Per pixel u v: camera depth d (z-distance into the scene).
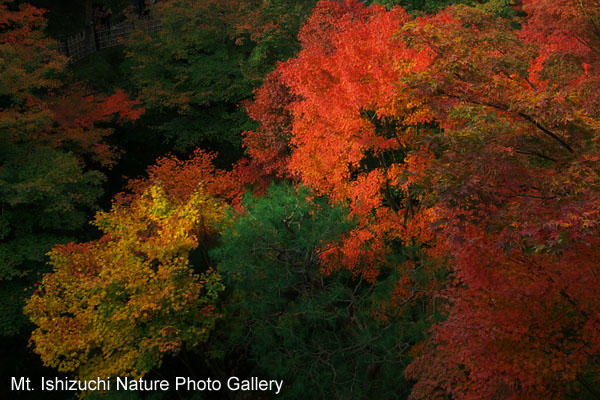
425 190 6.90
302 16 23.08
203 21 24.80
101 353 13.84
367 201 13.64
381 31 12.13
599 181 5.79
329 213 13.13
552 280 6.80
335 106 13.02
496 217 6.33
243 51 25.30
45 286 13.31
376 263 14.49
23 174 16.62
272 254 12.80
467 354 7.09
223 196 18.97
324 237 12.59
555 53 9.56
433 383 8.35
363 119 13.98
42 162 17.33
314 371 11.97
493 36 8.51
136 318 12.80
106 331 12.76
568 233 5.29
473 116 7.00
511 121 7.27
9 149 17.47
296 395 12.23
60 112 20.78
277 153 18.77
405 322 12.14
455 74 7.18
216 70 23.84
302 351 12.30
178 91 24.61
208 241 17.03
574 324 7.05
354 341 12.70
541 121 6.60
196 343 13.24
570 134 6.59
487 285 7.02
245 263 12.30
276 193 13.67
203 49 25.45
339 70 13.09
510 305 6.95
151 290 12.87
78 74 25.64
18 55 20.34
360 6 17.58
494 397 7.50
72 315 15.10
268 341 12.71
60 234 18.86
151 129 25.17
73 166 17.69
